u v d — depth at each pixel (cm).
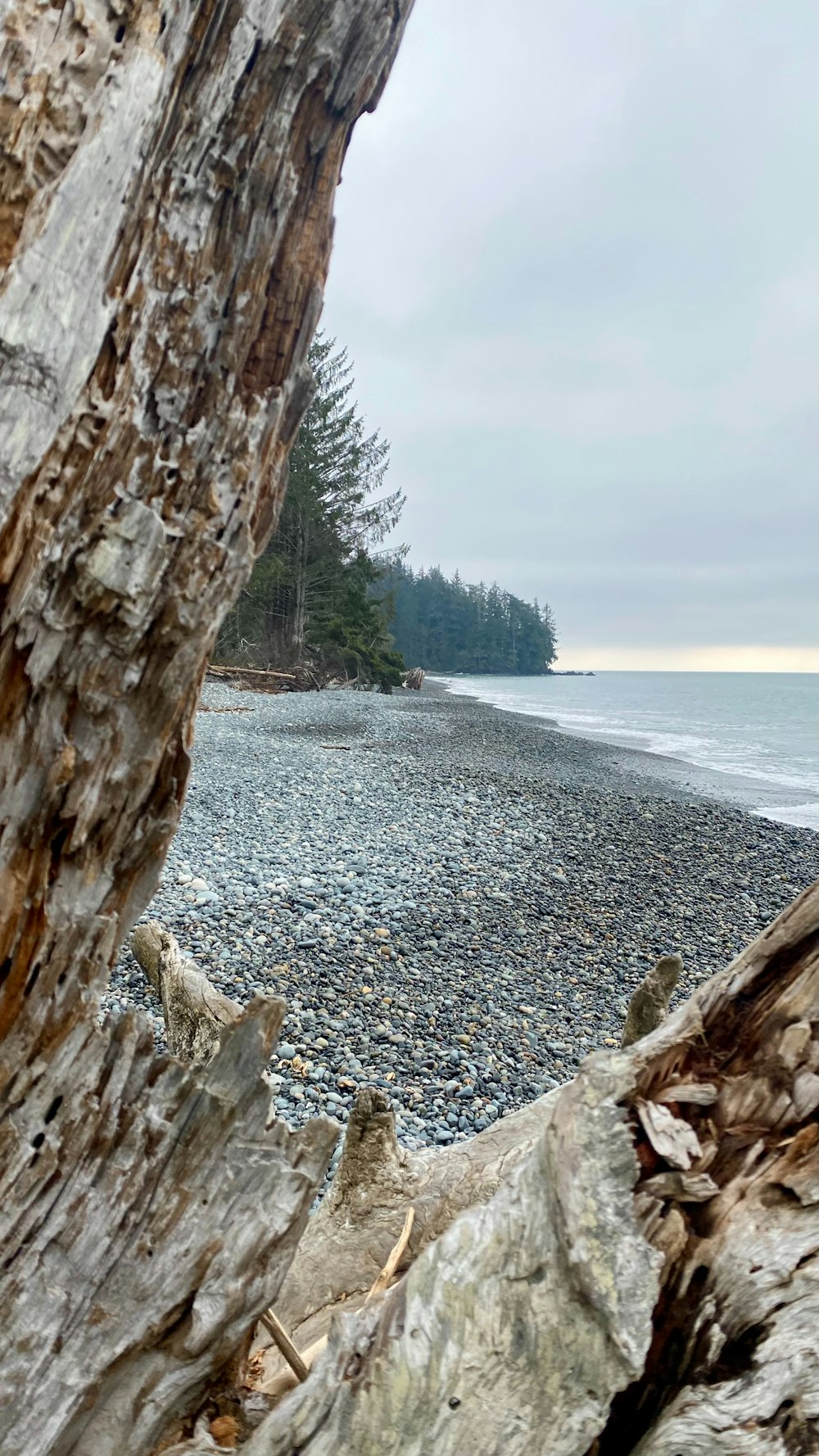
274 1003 139
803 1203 122
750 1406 114
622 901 920
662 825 1334
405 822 1153
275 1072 485
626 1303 116
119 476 115
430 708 3139
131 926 137
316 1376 129
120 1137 131
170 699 125
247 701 2628
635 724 3991
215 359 122
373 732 2131
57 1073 127
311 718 2323
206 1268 133
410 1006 595
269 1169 138
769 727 4009
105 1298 129
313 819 1120
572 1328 120
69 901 126
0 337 105
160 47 111
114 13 109
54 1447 127
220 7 114
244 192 122
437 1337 124
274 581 3322
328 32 121
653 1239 122
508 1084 502
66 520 112
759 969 134
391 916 772
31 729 117
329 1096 466
